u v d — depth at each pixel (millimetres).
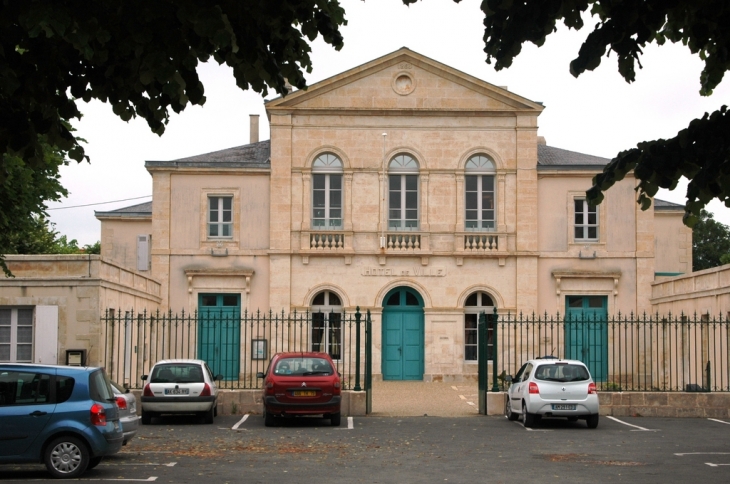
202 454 18031
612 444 19812
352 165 38312
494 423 24141
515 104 38469
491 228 38500
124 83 9148
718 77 8867
